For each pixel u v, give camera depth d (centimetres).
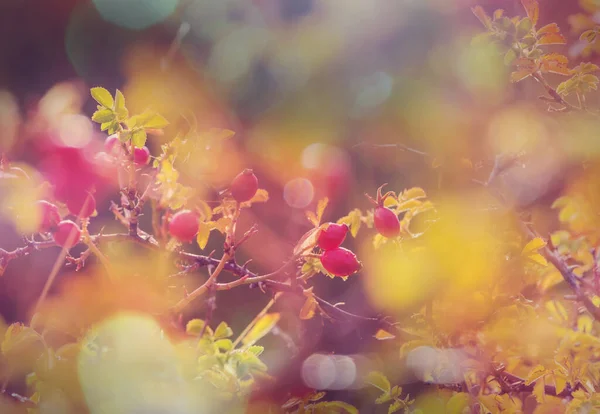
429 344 109
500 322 108
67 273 109
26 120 112
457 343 109
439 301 109
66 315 103
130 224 107
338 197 150
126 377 102
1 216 106
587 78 110
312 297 109
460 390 109
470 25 159
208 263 108
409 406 109
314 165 152
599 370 108
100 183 107
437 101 150
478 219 109
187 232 105
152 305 103
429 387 110
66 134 107
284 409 108
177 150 107
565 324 112
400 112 158
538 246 108
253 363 108
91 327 103
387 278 108
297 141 170
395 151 135
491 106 128
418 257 108
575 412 106
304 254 107
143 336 103
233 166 125
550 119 120
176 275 107
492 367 109
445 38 166
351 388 116
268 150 166
